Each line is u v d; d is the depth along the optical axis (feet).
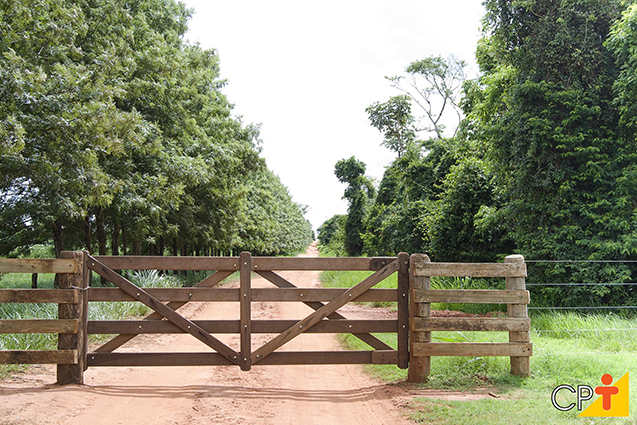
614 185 42.75
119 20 48.93
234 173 81.46
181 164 56.24
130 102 53.88
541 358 22.38
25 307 34.12
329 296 20.71
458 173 58.95
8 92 30.35
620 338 26.76
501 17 48.88
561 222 45.06
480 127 53.72
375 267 20.93
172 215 68.08
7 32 32.96
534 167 45.52
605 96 44.91
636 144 43.32
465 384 19.79
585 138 44.09
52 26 34.50
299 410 17.06
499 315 37.32
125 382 20.85
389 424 15.49
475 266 20.76
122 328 20.06
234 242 108.58
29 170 34.71
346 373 23.47
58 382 19.47
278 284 20.66
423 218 70.23
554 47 45.03
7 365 21.97
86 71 37.04
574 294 41.16
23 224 46.75
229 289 20.47
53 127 32.76
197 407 17.06
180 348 28.25
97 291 20.07
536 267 44.88
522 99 45.91
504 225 51.44
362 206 177.27
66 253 19.60
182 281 72.64
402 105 141.90
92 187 36.29
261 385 20.83
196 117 72.74
